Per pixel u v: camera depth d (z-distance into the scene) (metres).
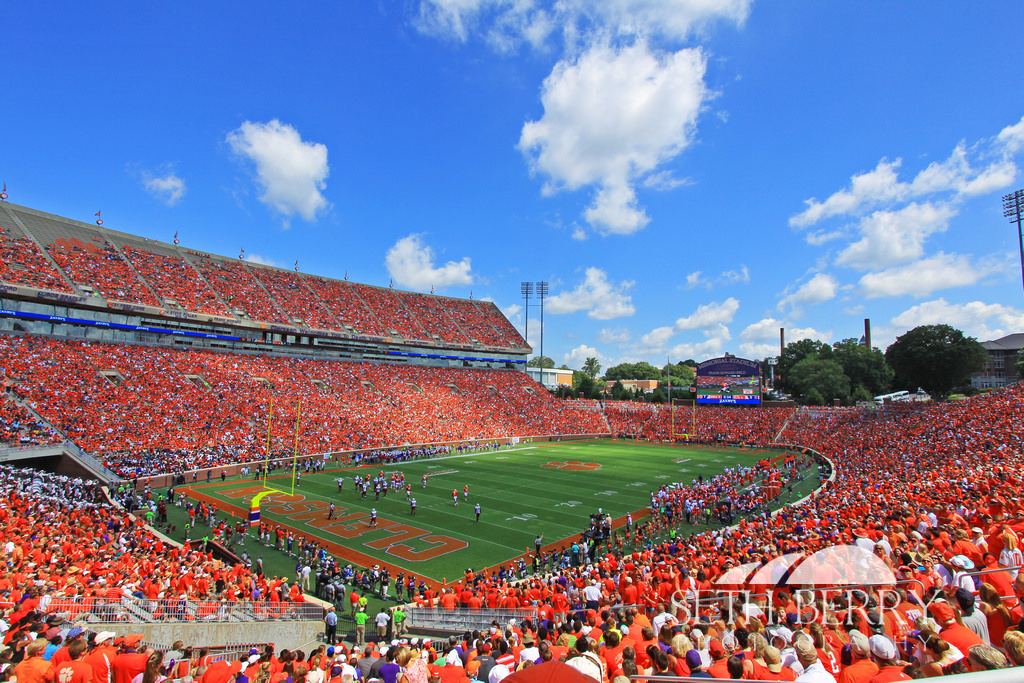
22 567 16.44
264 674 8.47
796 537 18.70
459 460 56.09
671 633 7.78
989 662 3.88
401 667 8.05
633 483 45.19
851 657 6.36
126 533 24.81
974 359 79.69
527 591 19.39
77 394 43.59
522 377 93.31
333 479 44.22
